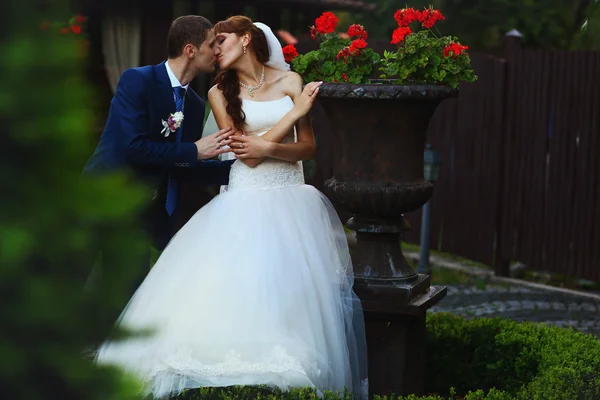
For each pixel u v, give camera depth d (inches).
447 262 339.9
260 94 153.3
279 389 131.0
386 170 144.6
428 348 173.0
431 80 147.6
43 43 39.4
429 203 296.5
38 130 39.4
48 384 41.0
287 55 157.8
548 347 160.7
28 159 39.9
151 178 163.6
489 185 320.5
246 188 150.7
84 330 41.2
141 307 142.7
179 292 141.4
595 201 285.3
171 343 133.7
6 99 38.7
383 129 143.3
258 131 153.2
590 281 306.2
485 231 323.0
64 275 40.5
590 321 255.8
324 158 395.2
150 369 131.6
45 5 39.4
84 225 40.6
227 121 153.8
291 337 135.7
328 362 138.6
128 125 160.7
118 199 40.3
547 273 324.2
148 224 165.0
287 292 138.6
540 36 478.3
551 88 298.2
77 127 39.9
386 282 146.5
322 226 151.0
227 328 134.7
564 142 294.2
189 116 170.6
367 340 149.7
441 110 341.4
